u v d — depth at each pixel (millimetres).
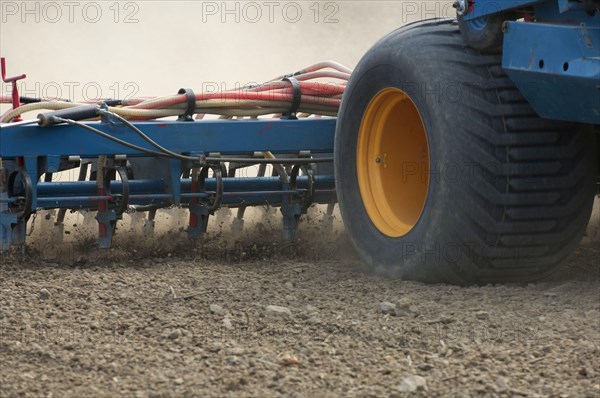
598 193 18719
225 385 12500
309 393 12242
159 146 20094
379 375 12867
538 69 15227
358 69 18938
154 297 17000
